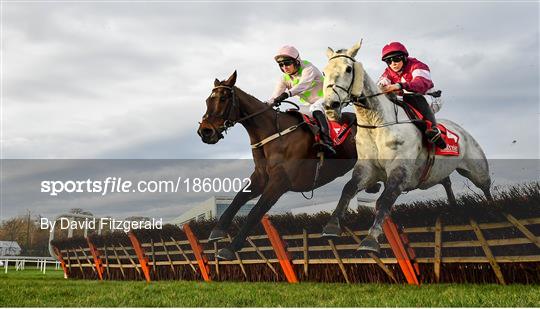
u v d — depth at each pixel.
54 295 3.99
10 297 3.88
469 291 3.27
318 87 4.50
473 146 4.53
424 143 4.00
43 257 7.87
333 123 4.31
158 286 4.48
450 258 3.88
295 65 4.53
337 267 4.49
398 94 4.17
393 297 3.21
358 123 3.87
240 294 3.64
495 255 3.81
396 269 4.19
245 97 4.23
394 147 3.74
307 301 3.20
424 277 4.05
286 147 4.13
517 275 3.68
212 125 4.06
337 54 3.83
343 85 3.69
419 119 3.94
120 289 4.31
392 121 3.80
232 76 4.22
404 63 4.12
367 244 3.47
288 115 4.33
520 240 3.50
